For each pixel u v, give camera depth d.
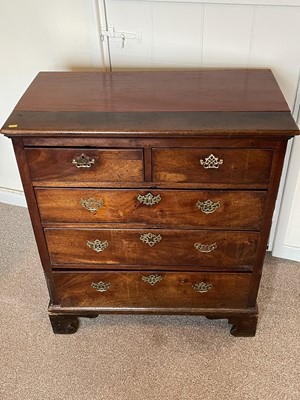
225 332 1.78
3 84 2.07
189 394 1.56
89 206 1.44
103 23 1.73
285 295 1.91
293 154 1.77
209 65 1.73
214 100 1.41
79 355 1.71
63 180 1.39
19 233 2.30
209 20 1.62
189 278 1.62
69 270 1.63
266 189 1.38
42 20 1.80
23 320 1.85
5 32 1.89
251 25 1.60
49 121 1.31
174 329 1.79
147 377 1.62
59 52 1.87
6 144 2.26
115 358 1.69
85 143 1.30
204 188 1.38
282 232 2.01
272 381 1.59
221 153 1.30
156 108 1.37
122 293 1.69
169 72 1.64
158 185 1.38
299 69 1.65
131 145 1.29
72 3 1.71
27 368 1.66
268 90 1.47
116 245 1.54
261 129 1.23
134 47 1.76
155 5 1.63
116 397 1.56
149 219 1.47
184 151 1.30
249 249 1.53
